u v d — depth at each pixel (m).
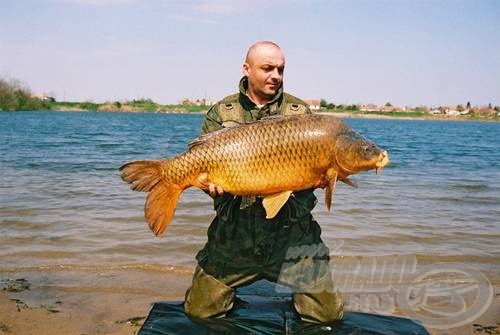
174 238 4.29
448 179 8.65
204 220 4.89
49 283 3.26
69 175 8.02
